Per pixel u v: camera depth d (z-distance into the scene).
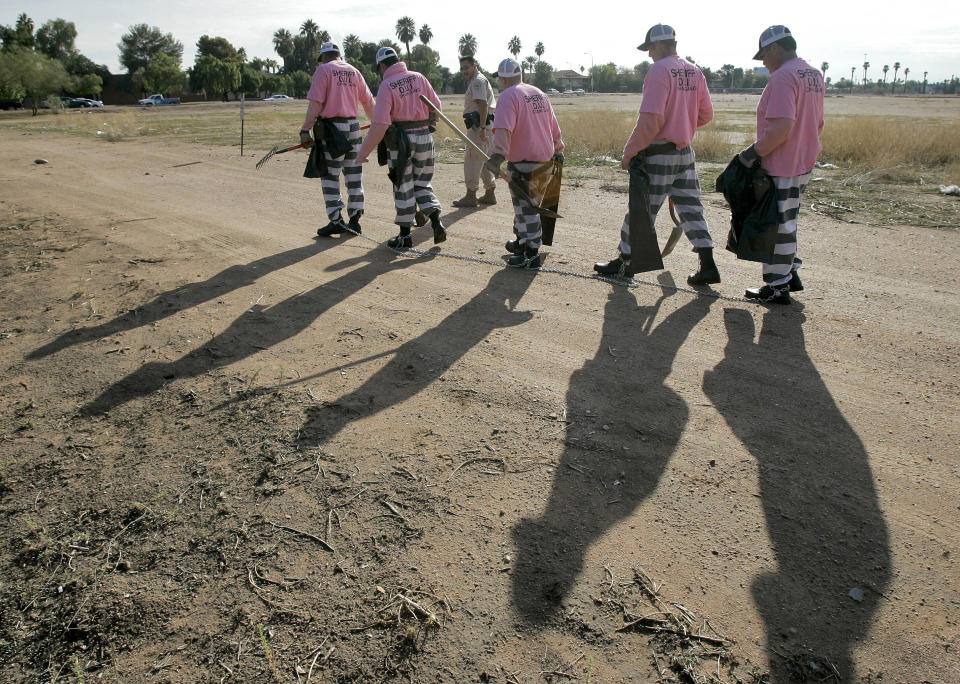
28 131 20.77
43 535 2.64
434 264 5.81
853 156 11.73
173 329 4.48
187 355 4.10
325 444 3.15
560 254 6.02
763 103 4.29
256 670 2.07
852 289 5.01
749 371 3.76
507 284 5.26
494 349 4.11
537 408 3.42
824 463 2.94
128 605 2.31
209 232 6.98
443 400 3.52
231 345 4.23
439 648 2.12
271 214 7.87
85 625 2.24
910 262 5.62
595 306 4.77
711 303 4.79
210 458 3.08
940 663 2.04
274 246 6.42
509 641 2.14
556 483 2.84
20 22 80.06
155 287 5.28
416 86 5.84
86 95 67.19
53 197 8.99
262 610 2.28
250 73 79.12
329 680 2.03
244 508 2.75
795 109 4.17
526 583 2.35
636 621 2.19
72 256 6.13
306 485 2.87
